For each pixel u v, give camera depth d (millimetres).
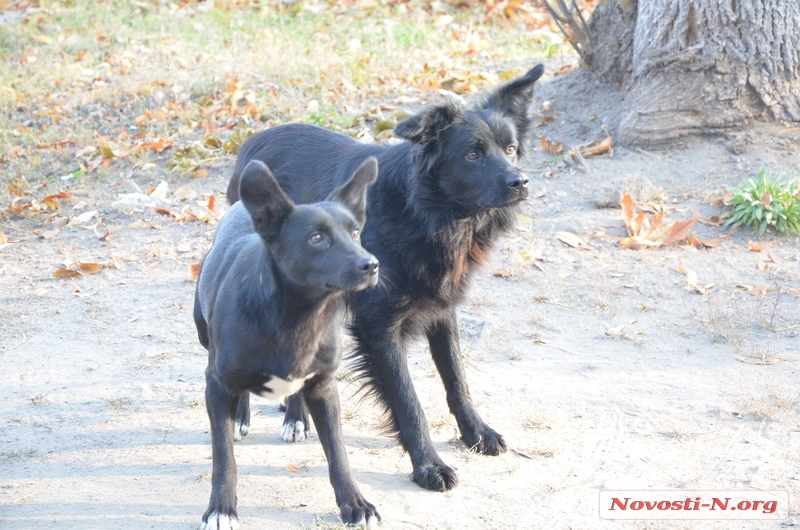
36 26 9250
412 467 4430
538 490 4332
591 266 5352
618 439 4512
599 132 6047
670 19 5805
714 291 5195
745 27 5758
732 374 4785
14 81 7660
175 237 5566
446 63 7457
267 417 4676
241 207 4566
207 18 9328
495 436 4484
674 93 5848
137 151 6238
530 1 9297
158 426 4570
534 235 5523
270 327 4156
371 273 4113
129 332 5016
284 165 4703
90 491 4309
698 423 4566
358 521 4184
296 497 4293
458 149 4441
